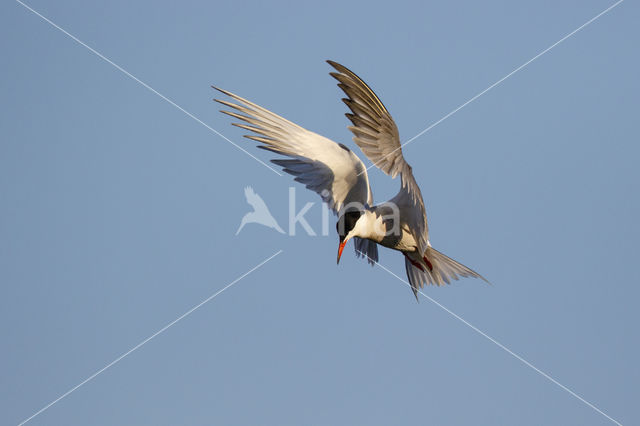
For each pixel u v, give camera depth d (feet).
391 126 35.88
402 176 37.29
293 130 39.22
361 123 36.52
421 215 39.70
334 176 39.68
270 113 38.81
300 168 39.29
